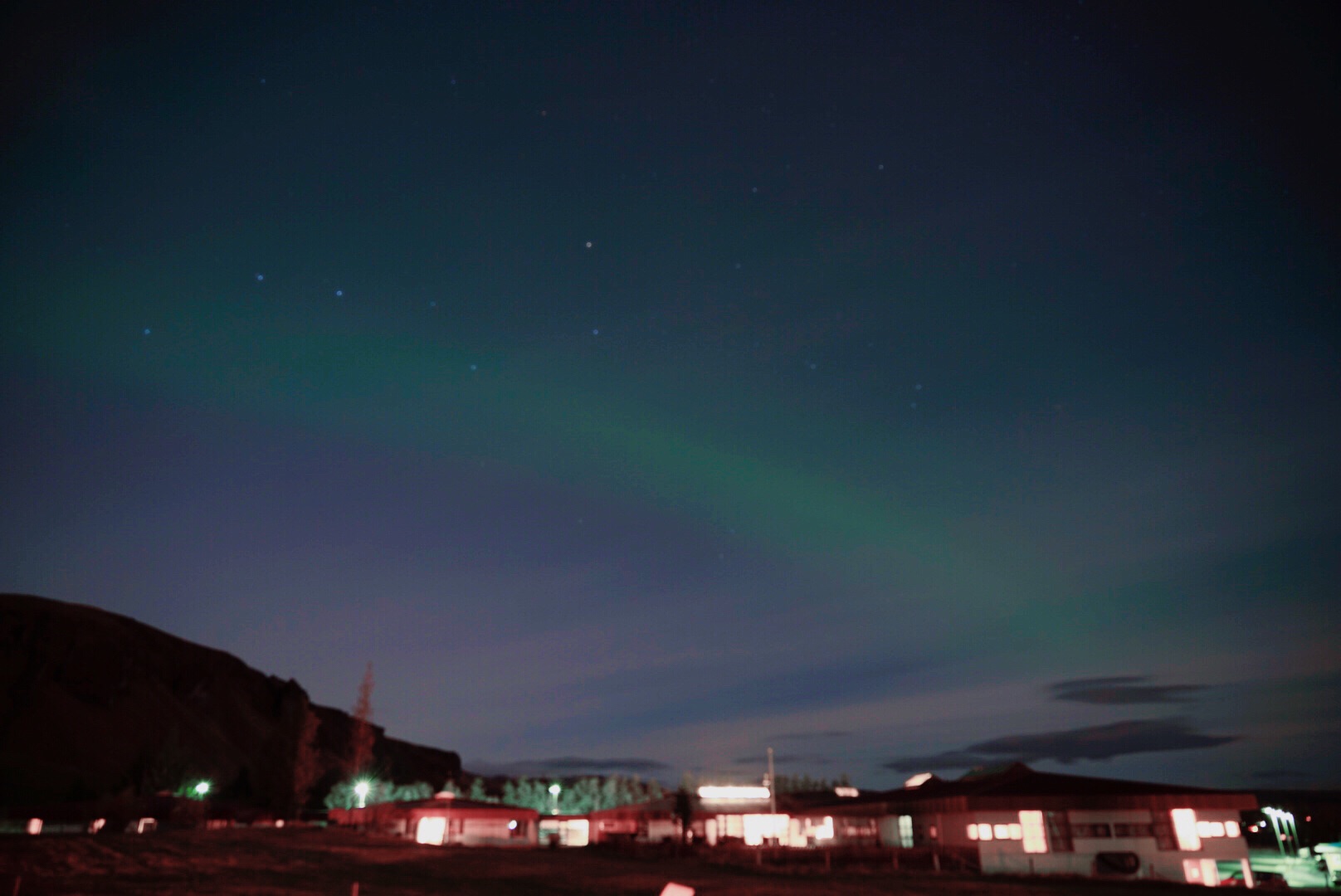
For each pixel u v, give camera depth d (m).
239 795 133.50
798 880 33.81
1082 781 45.94
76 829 63.44
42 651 183.12
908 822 48.88
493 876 34.22
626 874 35.56
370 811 67.62
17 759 147.25
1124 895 31.42
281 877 31.16
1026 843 41.91
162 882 27.73
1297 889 37.66
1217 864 42.34
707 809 61.16
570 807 105.12
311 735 100.75
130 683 197.88
